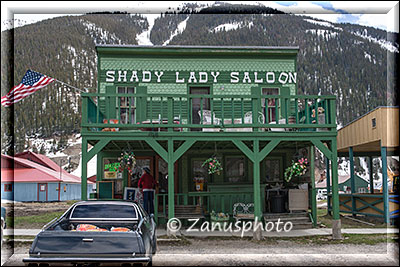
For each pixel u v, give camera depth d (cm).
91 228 698
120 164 1270
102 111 1489
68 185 3512
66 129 12088
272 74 1561
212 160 1180
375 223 1387
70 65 15088
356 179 3491
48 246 609
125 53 1520
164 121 1292
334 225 1081
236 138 1095
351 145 1628
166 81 1530
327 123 1124
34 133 11794
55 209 2386
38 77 1584
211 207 1319
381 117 1375
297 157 1480
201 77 1540
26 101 12619
